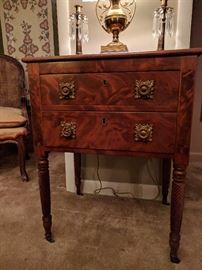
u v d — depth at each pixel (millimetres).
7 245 970
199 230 1061
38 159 908
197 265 850
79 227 1094
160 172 1352
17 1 2145
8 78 2006
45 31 2182
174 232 833
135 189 1404
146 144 780
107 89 769
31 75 824
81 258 893
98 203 1330
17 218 1169
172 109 732
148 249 939
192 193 1451
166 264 856
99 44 1270
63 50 1297
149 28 1203
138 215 1198
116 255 907
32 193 1446
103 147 824
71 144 850
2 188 1523
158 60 706
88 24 1253
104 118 795
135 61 725
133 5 1192
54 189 1511
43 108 845
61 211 1237
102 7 1218
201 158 2068
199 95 1977
